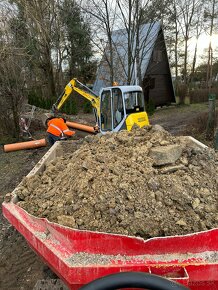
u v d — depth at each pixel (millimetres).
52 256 2088
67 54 23312
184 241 1976
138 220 2244
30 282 3303
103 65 16406
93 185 2555
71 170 2941
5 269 3588
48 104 18719
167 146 3027
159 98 22703
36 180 3131
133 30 11344
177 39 30625
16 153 9109
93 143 3561
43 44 18672
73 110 18812
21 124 10664
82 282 1938
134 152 2969
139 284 1688
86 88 9727
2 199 5527
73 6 18625
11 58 9750
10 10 14078
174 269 1902
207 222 2254
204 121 10023
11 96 10094
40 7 17031
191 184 2617
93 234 2016
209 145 8344
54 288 2650
